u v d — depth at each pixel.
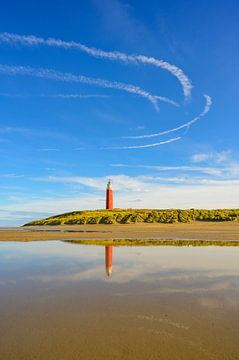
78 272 12.76
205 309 7.96
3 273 12.60
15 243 26.47
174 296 9.16
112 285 10.48
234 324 6.88
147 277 11.77
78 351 5.62
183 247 22.42
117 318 7.30
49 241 28.64
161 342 5.99
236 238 32.00
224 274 12.30
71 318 7.29
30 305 8.27
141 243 26.02
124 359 5.34
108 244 25.14
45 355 5.46
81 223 74.38
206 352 5.59
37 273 12.56
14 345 5.85
